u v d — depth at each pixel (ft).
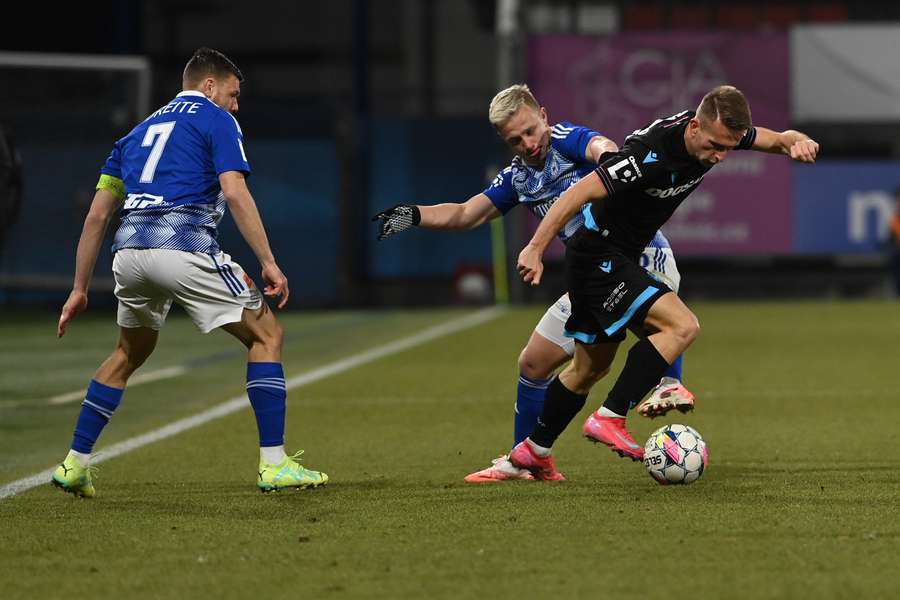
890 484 72.13
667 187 66.74
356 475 78.33
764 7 334.24
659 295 68.85
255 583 51.49
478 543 57.77
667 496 68.59
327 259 266.77
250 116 268.00
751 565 53.01
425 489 72.33
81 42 326.03
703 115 65.00
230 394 122.42
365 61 330.54
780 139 70.08
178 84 380.37
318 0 387.75
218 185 71.10
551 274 270.46
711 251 258.57
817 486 71.51
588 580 51.06
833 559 53.83
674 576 51.44
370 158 285.23
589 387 72.69
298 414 109.29
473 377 135.54
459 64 377.09
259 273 264.11
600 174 65.87
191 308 70.18
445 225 75.51
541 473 74.54
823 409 108.99
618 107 254.06
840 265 290.35
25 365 151.53
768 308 237.86
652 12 336.70
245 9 388.37
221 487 74.23
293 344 178.19
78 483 70.59
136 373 141.59
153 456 87.15
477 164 284.41
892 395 117.70
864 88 256.93
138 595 50.08
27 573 53.62
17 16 324.60
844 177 256.73
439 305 289.94
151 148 70.49
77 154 255.29
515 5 261.85
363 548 57.16
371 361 153.58
